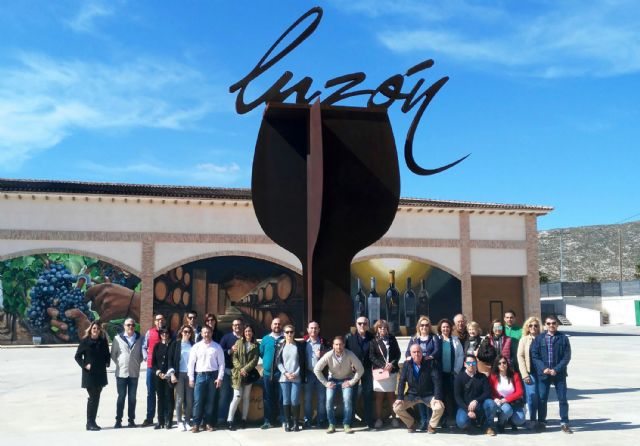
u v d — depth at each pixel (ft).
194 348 34.04
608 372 61.05
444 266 121.90
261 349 34.83
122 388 35.19
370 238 39.32
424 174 41.32
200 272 110.42
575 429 33.37
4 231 102.94
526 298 125.49
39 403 44.37
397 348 34.60
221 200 109.70
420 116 40.73
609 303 215.10
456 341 34.22
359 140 39.58
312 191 38.65
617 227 419.74
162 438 31.81
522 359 33.99
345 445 29.78
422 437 31.53
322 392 34.40
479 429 32.78
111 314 105.70
